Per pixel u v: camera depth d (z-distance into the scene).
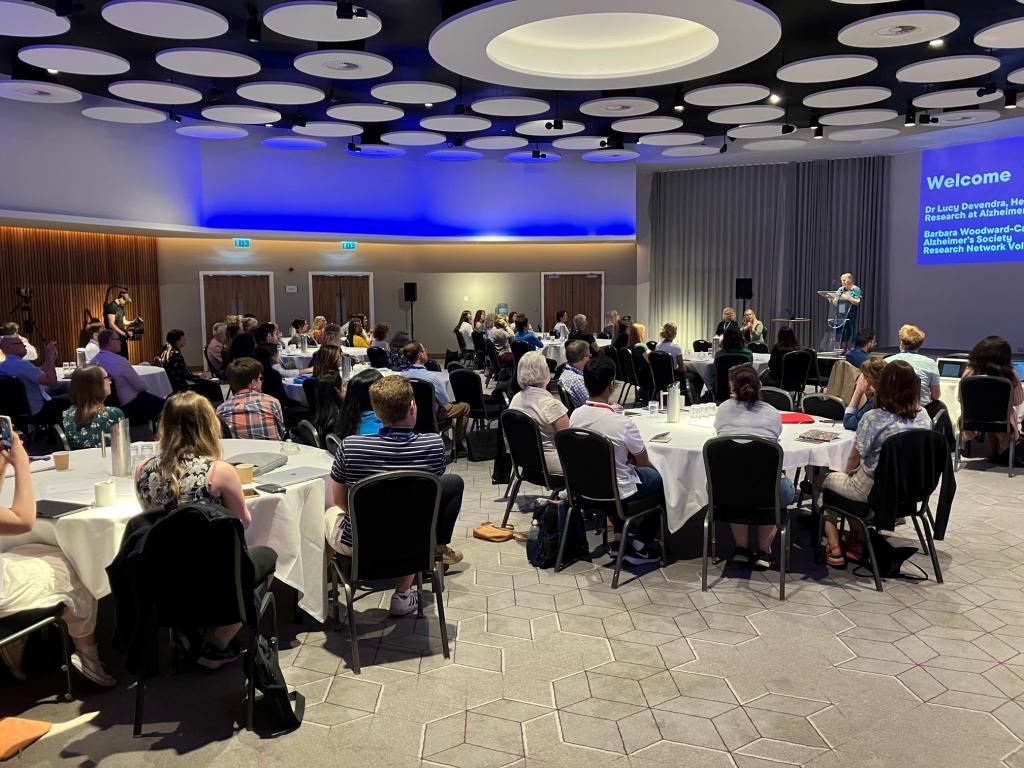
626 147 13.82
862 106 10.91
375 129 12.04
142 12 5.85
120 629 2.96
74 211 11.30
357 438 3.50
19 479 2.88
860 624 3.80
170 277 14.93
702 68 7.10
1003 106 10.56
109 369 7.39
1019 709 3.03
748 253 15.46
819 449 4.46
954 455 7.27
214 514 2.78
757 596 4.15
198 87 9.84
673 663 3.43
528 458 4.82
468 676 3.33
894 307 14.57
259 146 14.05
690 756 2.75
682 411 5.64
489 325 15.02
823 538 4.96
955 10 7.25
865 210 14.61
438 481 3.35
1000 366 6.62
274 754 2.79
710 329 15.86
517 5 5.34
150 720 3.01
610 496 4.21
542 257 16.48
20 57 7.08
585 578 4.43
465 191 15.57
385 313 16.52
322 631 3.79
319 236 14.63
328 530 3.64
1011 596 4.11
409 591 3.94
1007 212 12.98
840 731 2.89
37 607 3.00
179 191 13.05
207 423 3.17
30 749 2.82
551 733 2.90
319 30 6.38
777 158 14.68
